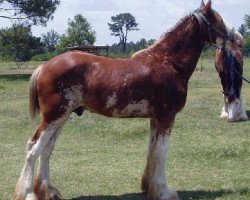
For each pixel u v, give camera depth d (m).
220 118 12.33
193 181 7.09
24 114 13.52
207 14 6.25
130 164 8.09
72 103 5.87
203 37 6.25
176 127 10.81
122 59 6.06
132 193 6.61
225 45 6.41
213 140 9.55
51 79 5.81
